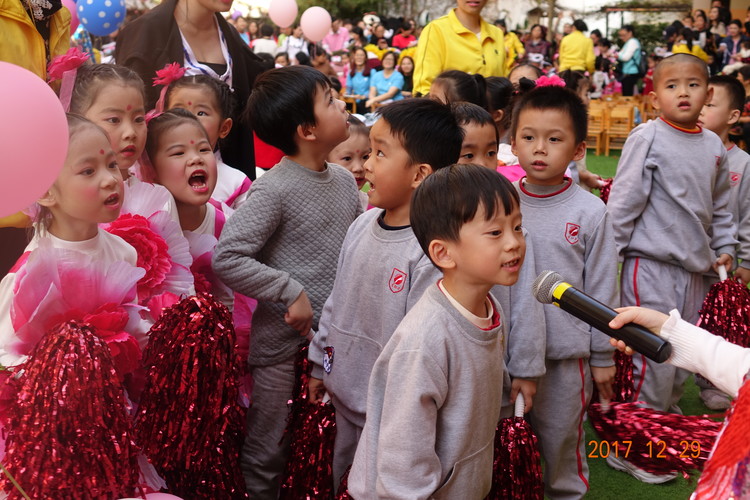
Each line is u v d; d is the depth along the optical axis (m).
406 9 21.20
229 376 1.90
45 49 3.05
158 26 3.32
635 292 3.08
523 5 21.36
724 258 3.18
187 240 2.28
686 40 11.99
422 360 1.63
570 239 2.41
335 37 14.00
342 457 2.14
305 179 2.30
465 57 4.59
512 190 1.65
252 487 2.38
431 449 1.64
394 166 2.00
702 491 1.32
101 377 1.69
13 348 1.76
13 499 1.66
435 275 1.92
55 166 1.65
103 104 2.20
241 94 3.55
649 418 1.76
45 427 1.65
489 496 1.97
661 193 3.05
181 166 2.33
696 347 1.56
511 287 2.27
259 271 2.19
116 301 1.88
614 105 10.10
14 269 1.87
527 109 2.42
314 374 2.23
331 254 2.33
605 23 21.05
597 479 2.88
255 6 15.70
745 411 1.30
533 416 2.50
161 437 1.83
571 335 2.40
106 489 1.69
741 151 3.68
